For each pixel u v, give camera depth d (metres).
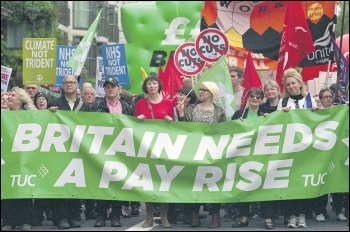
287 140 10.55
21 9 39.91
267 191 10.54
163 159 10.45
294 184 10.54
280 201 11.20
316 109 10.59
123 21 18.20
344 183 10.62
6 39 39.78
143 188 10.44
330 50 17.30
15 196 10.27
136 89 18.05
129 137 10.45
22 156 10.30
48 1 41.47
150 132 10.48
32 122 10.32
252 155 10.53
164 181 10.48
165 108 11.09
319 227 10.94
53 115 10.37
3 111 10.30
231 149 10.50
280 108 11.15
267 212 10.84
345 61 14.27
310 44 14.40
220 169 10.50
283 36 13.88
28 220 10.69
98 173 10.41
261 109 11.33
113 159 10.44
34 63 15.20
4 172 10.27
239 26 17.75
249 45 17.66
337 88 12.88
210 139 10.54
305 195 10.55
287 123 10.56
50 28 42.62
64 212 10.78
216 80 12.02
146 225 11.04
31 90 13.95
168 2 18.00
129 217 12.62
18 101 11.32
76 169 10.39
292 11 13.99
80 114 10.41
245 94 13.09
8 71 15.85
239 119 10.54
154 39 18.08
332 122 10.61
